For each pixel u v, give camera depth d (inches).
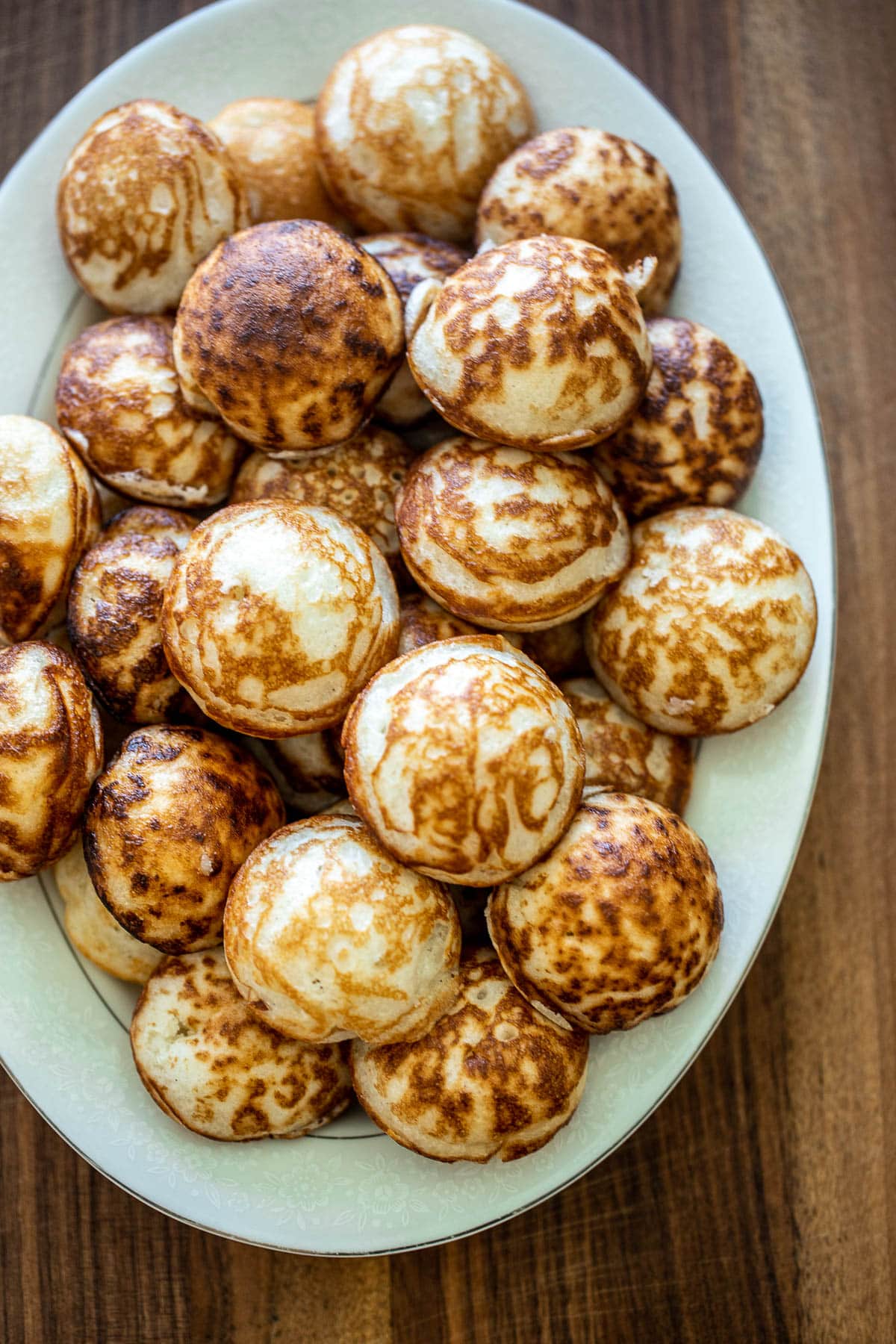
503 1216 17.1
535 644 17.9
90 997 17.7
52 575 17.1
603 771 17.5
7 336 18.2
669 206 18.0
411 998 16.1
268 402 16.6
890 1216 19.0
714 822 17.9
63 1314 18.6
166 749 16.8
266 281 16.4
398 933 16.0
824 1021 19.3
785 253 20.1
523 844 15.8
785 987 19.3
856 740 19.8
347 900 15.9
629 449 17.5
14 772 16.3
